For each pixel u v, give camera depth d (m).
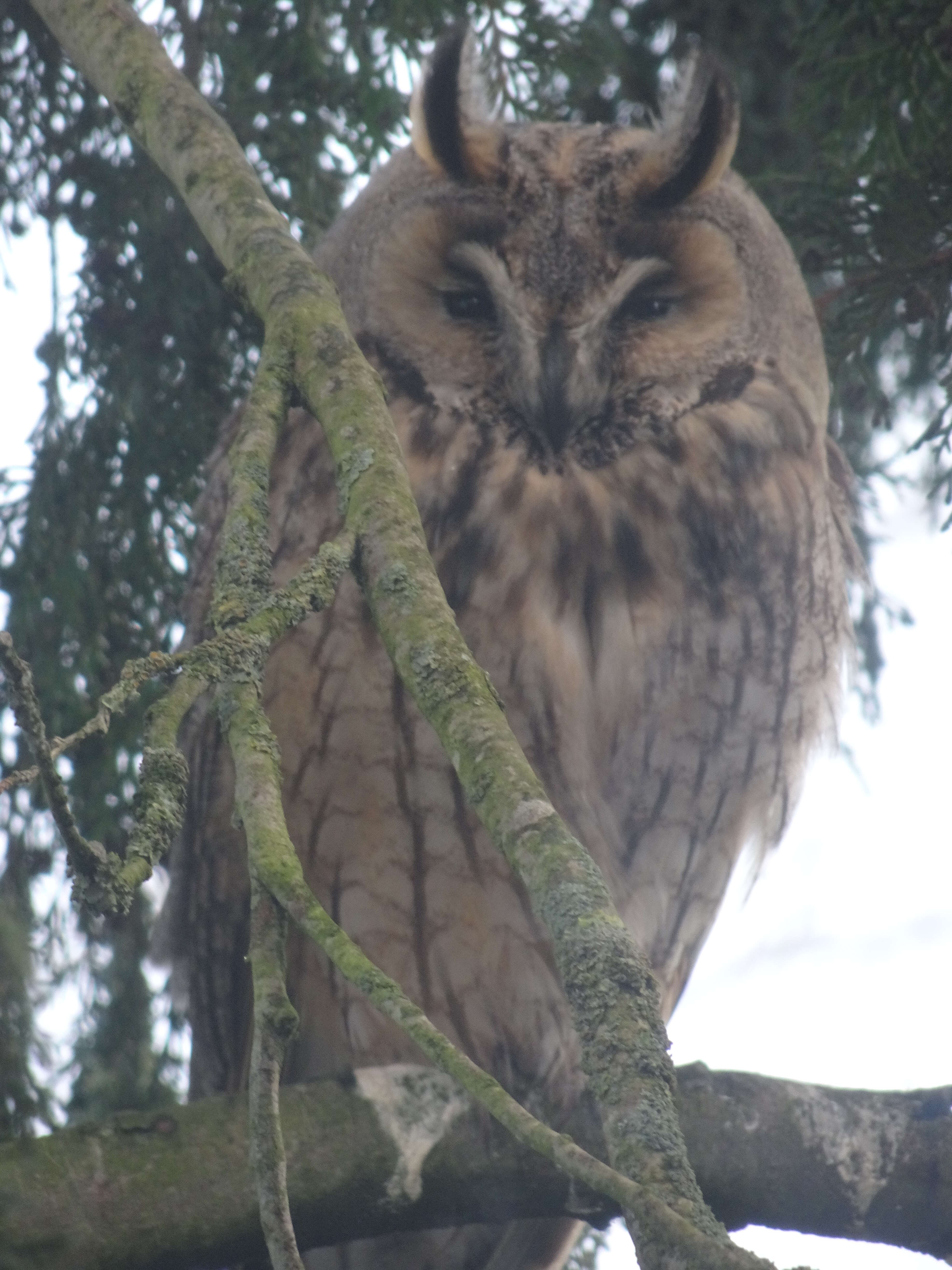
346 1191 5.57
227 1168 5.19
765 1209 5.92
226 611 4.37
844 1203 5.93
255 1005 3.71
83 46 6.64
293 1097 5.64
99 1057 7.75
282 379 5.12
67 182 7.93
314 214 8.00
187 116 6.25
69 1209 4.96
